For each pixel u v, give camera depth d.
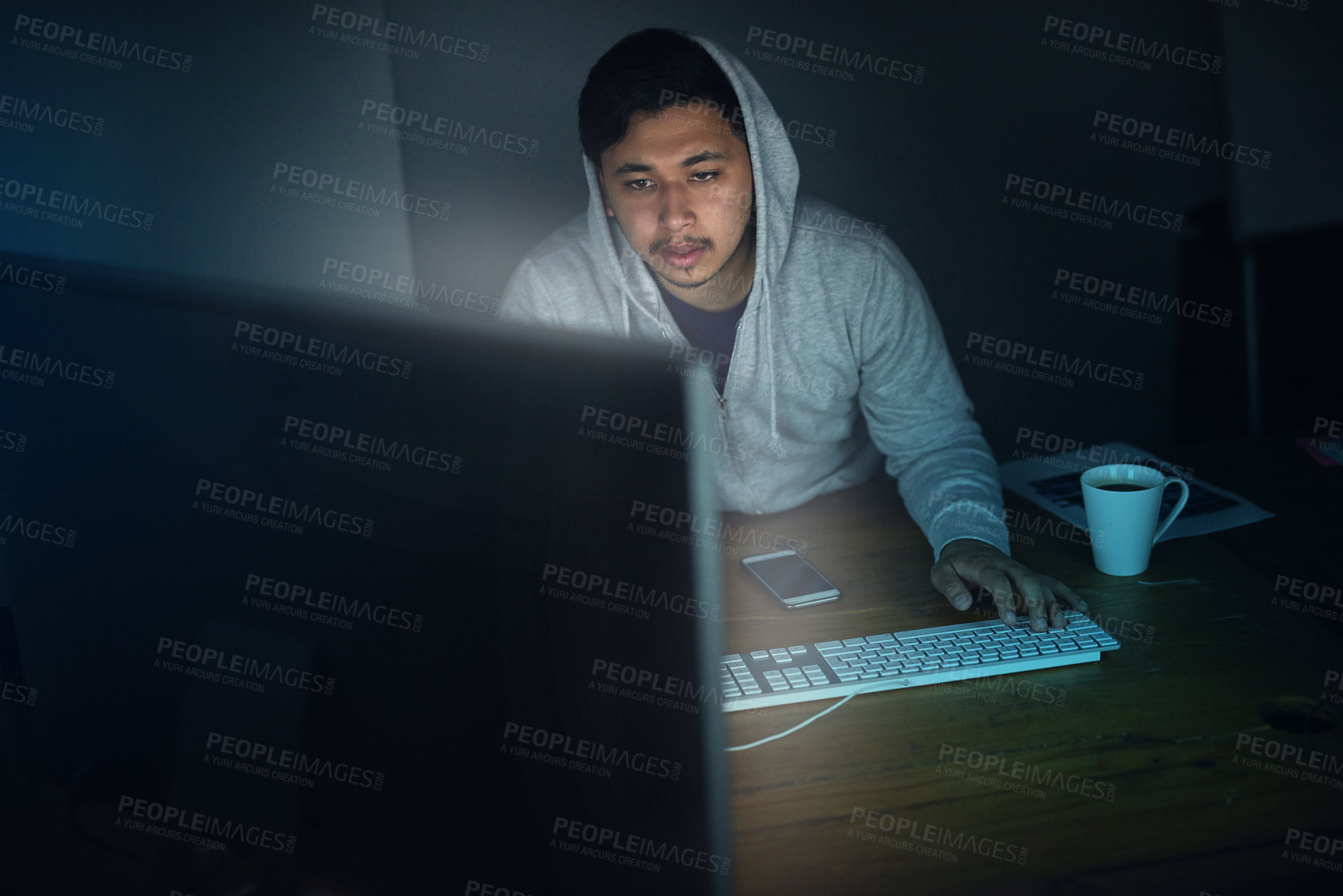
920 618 1.06
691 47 1.35
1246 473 1.39
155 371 0.52
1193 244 2.44
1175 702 0.91
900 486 1.38
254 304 0.50
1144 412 2.49
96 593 0.59
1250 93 2.09
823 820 0.78
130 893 0.74
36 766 0.78
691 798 0.58
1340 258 2.26
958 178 2.28
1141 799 0.79
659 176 1.37
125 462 0.54
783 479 1.65
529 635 0.52
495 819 0.57
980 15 2.19
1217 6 2.07
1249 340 2.23
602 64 1.35
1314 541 1.20
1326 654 0.97
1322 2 2.05
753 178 1.41
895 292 1.54
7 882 0.76
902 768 0.84
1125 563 1.14
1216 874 0.71
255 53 2.08
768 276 1.47
